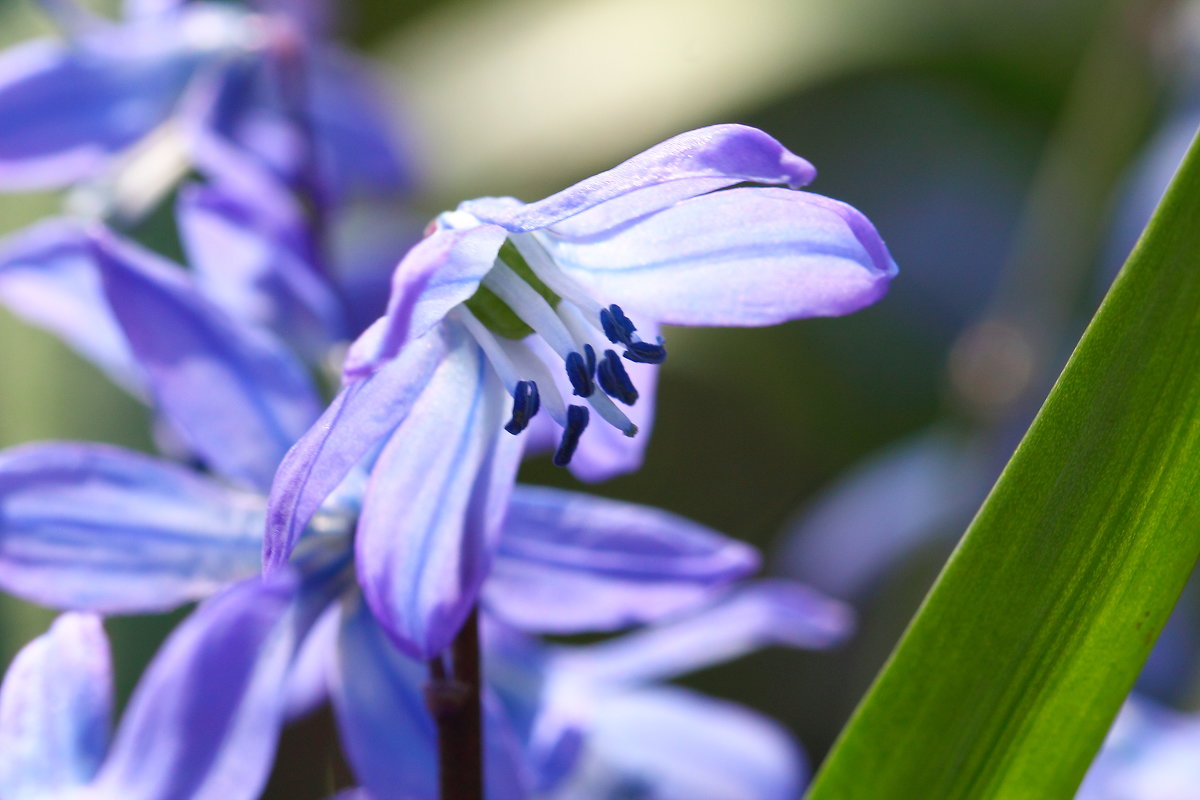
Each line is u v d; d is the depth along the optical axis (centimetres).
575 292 14
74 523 14
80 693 14
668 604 15
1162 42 27
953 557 14
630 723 18
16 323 19
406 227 27
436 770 15
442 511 14
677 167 13
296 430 15
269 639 14
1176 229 13
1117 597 14
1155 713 19
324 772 19
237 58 19
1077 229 29
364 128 22
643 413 15
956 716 14
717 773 18
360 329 19
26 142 19
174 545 15
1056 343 28
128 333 15
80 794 14
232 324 15
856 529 28
